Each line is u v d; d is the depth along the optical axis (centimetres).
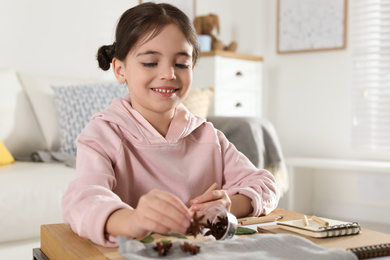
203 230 77
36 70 268
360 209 329
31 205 154
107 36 299
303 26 353
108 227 68
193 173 99
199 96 250
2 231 149
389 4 319
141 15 89
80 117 225
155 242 69
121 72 99
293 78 362
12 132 223
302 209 330
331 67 344
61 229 80
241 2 378
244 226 82
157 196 63
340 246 66
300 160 310
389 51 321
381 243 68
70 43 282
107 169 87
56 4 276
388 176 318
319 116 350
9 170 169
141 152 95
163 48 87
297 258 59
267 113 376
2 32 255
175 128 99
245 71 341
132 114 98
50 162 208
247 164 108
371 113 329
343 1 334
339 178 337
